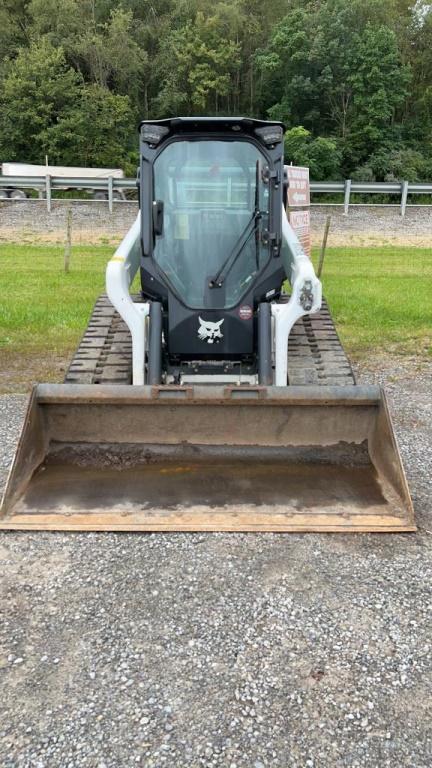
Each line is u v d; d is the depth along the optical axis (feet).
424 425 19.94
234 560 12.13
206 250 16.55
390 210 86.63
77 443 15.25
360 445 15.30
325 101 140.67
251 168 16.51
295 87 138.41
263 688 9.13
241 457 15.14
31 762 7.94
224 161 16.48
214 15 152.15
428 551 12.53
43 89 129.90
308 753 8.11
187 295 16.52
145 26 158.40
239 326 16.56
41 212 80.23
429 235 79.36
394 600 11.08
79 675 9.33
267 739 8.30
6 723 8.50
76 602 10.95
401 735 8.39
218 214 16.58
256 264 16.62
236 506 13.62
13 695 8.95
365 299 40.70
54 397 14.87
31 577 11.61
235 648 9.91
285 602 10.98
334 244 75.00
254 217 16.52
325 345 20.13
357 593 11.25
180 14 159.94
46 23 151.33
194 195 16.55
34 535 12.89
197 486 14.26
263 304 16.58
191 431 15.24
